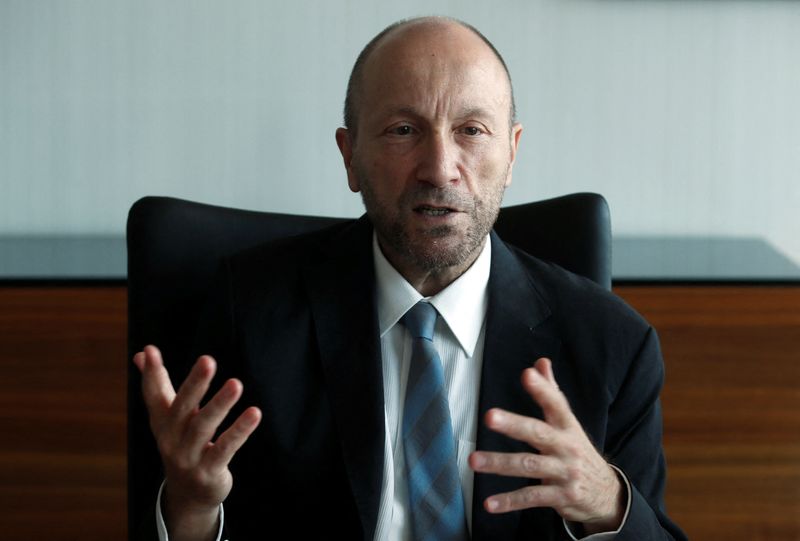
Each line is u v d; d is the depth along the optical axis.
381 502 1.12
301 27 2.42
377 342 1.18
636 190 2.48
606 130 2.46
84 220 2.47
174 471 0.98
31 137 2.44
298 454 1.15
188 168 2.47
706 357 1.97
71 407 1.97
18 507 2.00
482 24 2.42
